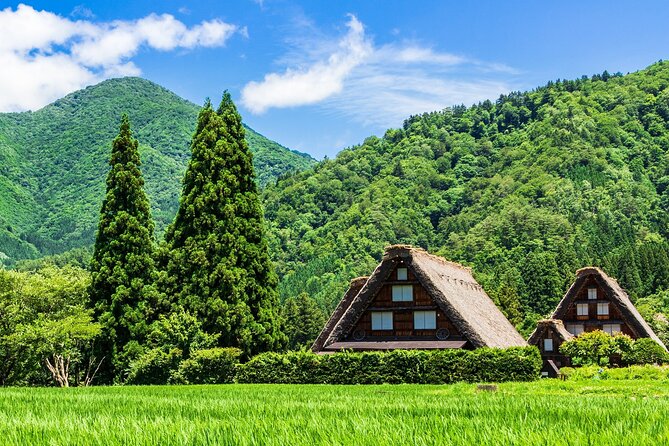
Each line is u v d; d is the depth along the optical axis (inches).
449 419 528.4
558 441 406.6
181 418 562.9
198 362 1753.2
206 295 1971.0
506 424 494.3
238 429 475.2
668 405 660.1
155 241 2198.6
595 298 2849.4
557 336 2613.2
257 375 1708.9
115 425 512.7
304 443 422.6
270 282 2080.5
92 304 1999.3
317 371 1658.5
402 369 1592.0
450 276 2022.6
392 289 1884.8
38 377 1991.9
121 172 2063.2
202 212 2041.1
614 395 1037.8
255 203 2116.1
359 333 1904.5
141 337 1974.7
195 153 2111.2
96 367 1991.9
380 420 526.9
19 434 470.3
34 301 1879.9
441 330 1817.2
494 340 1798.7
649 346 2218.3
